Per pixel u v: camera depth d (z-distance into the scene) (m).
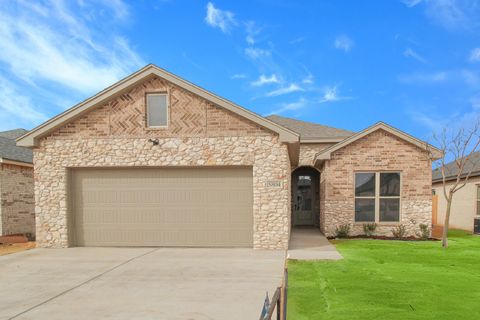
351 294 5.64
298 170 18.27
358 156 12.84
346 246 10.39
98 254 9.12
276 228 9.61
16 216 13.32
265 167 9.71
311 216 18.08
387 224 12.66
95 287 6.16
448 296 5.52
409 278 6.59
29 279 6.73
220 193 10.05
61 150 10.27
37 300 5.49
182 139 9.98
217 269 7.38
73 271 7.32
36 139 10.26
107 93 9.97
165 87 10.07
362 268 7.43
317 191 18.05
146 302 5.34
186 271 7.23
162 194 10.20
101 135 10.21
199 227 10.07
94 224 10.35
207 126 9.91
